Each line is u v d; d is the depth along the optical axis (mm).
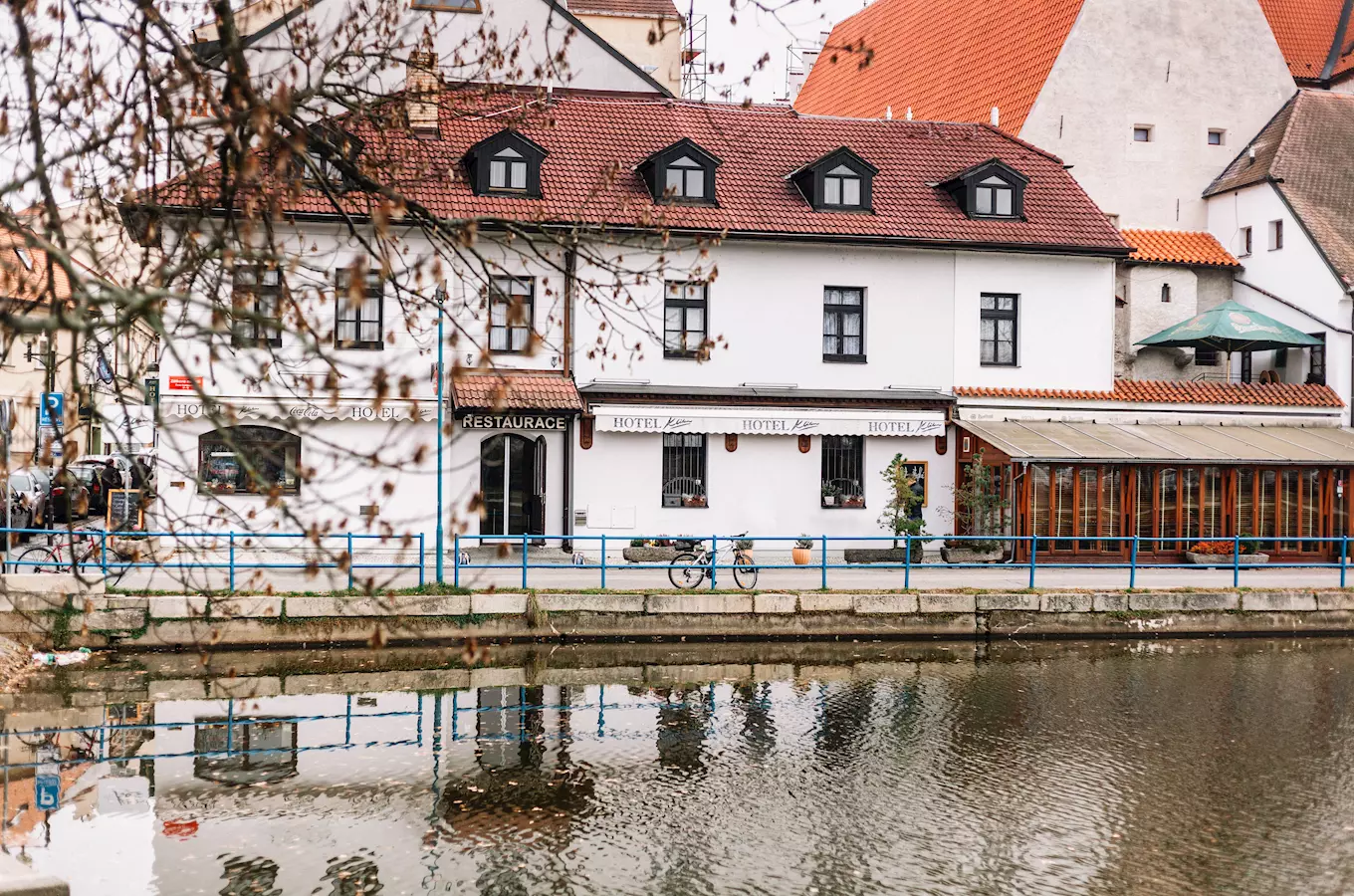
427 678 20375
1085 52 39938
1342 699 19766
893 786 15055
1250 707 19203
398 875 12023
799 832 13422
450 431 8047
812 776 15430
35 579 21078
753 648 23156
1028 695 19891
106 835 12914
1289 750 16844
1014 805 14422
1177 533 30672
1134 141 40344
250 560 25828
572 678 20656
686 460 29984
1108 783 15328
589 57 35656
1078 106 39844
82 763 15453
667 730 17438
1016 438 30328
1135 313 37812
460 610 22547
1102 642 24578
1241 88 41125
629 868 12336
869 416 30250
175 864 12148
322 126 10883
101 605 21188
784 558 30047
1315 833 13625
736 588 24484
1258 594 25500
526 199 29016
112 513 27188
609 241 11453
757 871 12312
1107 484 30312
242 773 15141
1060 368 32406
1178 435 31953
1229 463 30438
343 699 18906
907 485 29703
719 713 18438
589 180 30062
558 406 27641
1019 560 29797
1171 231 40156
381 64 11734
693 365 29906
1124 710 18969
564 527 29266
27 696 18672
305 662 21141
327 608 21906
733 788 14883
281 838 12953
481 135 30562
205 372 26734
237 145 7867
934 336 31516
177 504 26703
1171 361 37938
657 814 13922
